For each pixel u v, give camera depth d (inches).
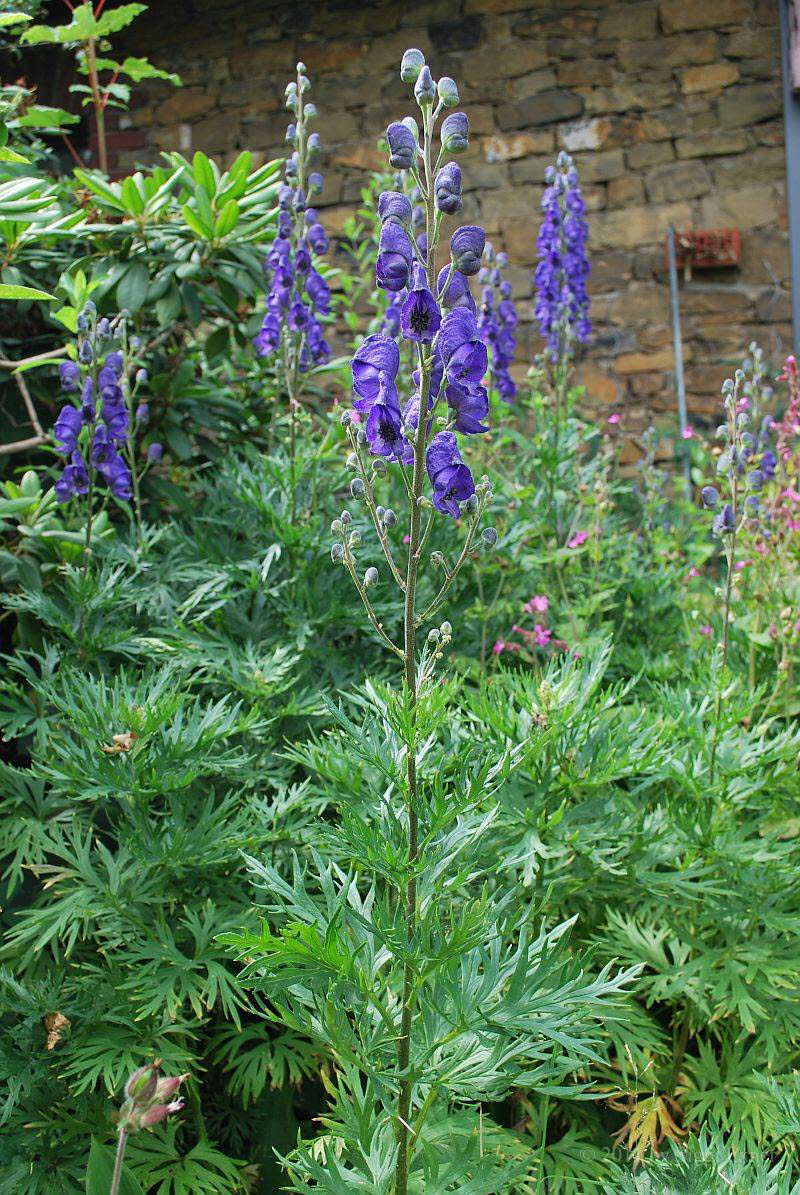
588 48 282.5
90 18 181.5
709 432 277.3
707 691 119.1
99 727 102.7
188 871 105.0
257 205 168.7
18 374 146.7
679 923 113.2
